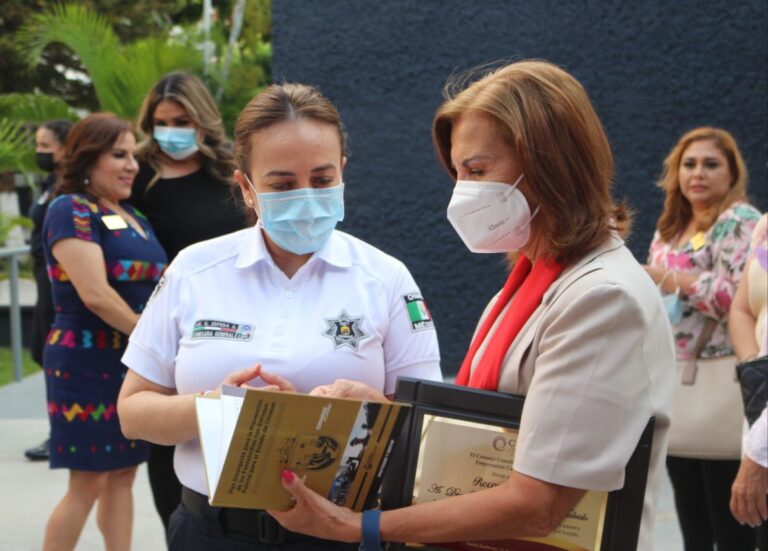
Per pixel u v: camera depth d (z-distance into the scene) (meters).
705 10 6.55
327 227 2.12
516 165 1.72
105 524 3.74
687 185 3.80
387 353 2.21
